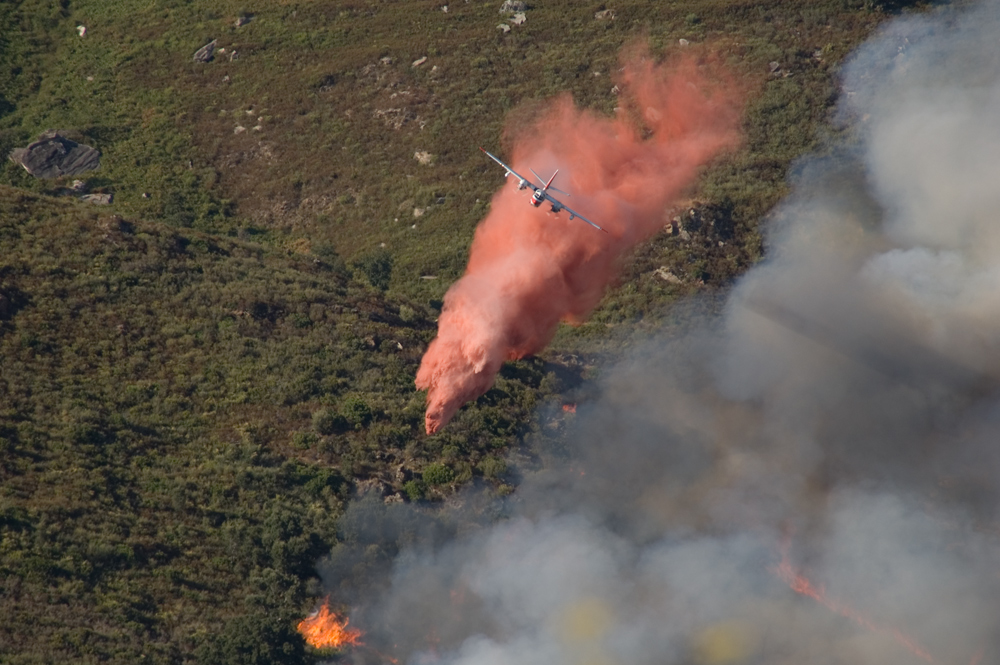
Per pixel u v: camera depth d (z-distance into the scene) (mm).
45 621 173000
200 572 192125
